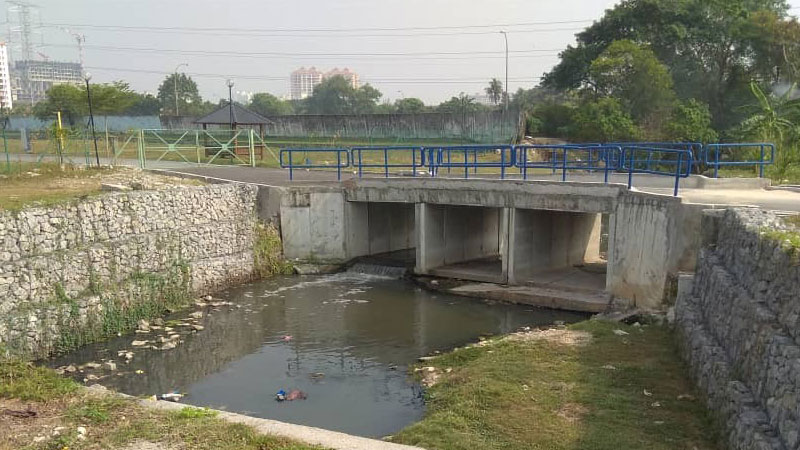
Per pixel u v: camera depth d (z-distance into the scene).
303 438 6.98
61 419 7.43
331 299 17.72
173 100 98.31
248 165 30.17
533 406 8.91
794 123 28.09
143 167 26.86
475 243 22.56
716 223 11.62
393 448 6.78
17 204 14.28
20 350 12.55
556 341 11.99
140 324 15.21
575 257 21.17
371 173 26.34
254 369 12.59
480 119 44.34
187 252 17.56
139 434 7.00
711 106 46.00
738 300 8.34
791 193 16.70
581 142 42.53
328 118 49.25
